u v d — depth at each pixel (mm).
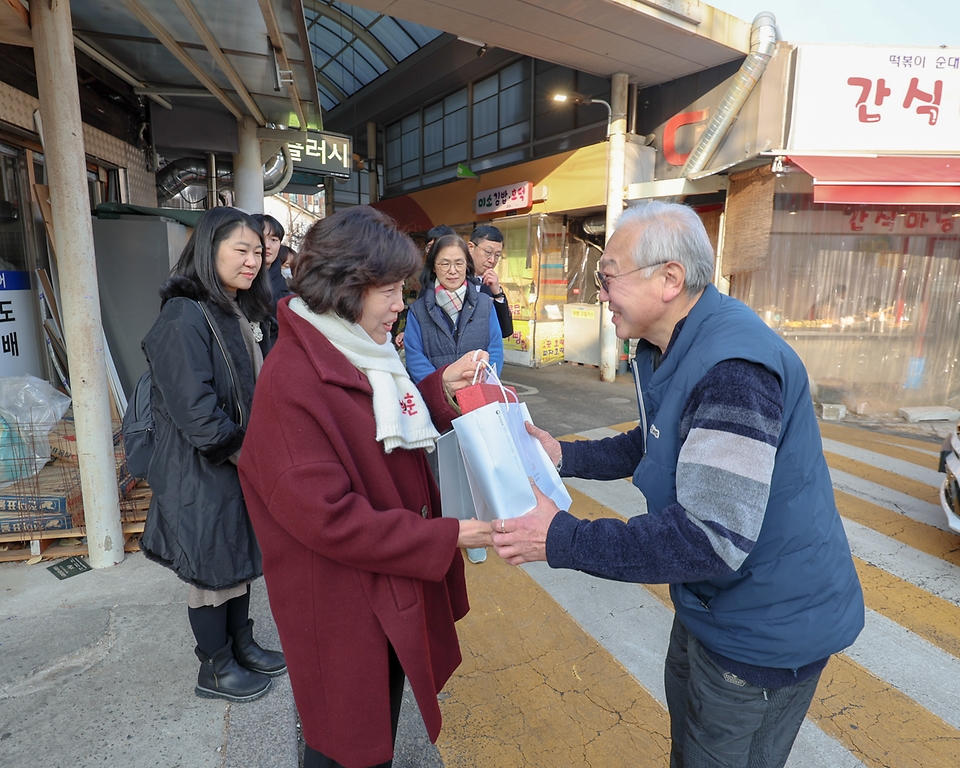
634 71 7121
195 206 9781
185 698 2047
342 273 1120
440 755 1912
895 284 6508
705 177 6656
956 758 1918
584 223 9297
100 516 2820
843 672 2328
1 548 2980
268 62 4543
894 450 5156
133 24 4047
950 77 5953
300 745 1886
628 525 1080
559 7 5582
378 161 14109
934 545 3400
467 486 1365
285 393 1101
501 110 10023
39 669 2162
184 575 1874
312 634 1199
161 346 1737
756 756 1264
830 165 5754
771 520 1120
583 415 6281
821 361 6637
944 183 5512
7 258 4012
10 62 3795
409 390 1271
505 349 9969
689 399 1115
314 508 1065
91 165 5184
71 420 3447
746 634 1151
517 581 2980
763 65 6141
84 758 1788
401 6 5621
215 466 1842
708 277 1203
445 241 2803
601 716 2086
